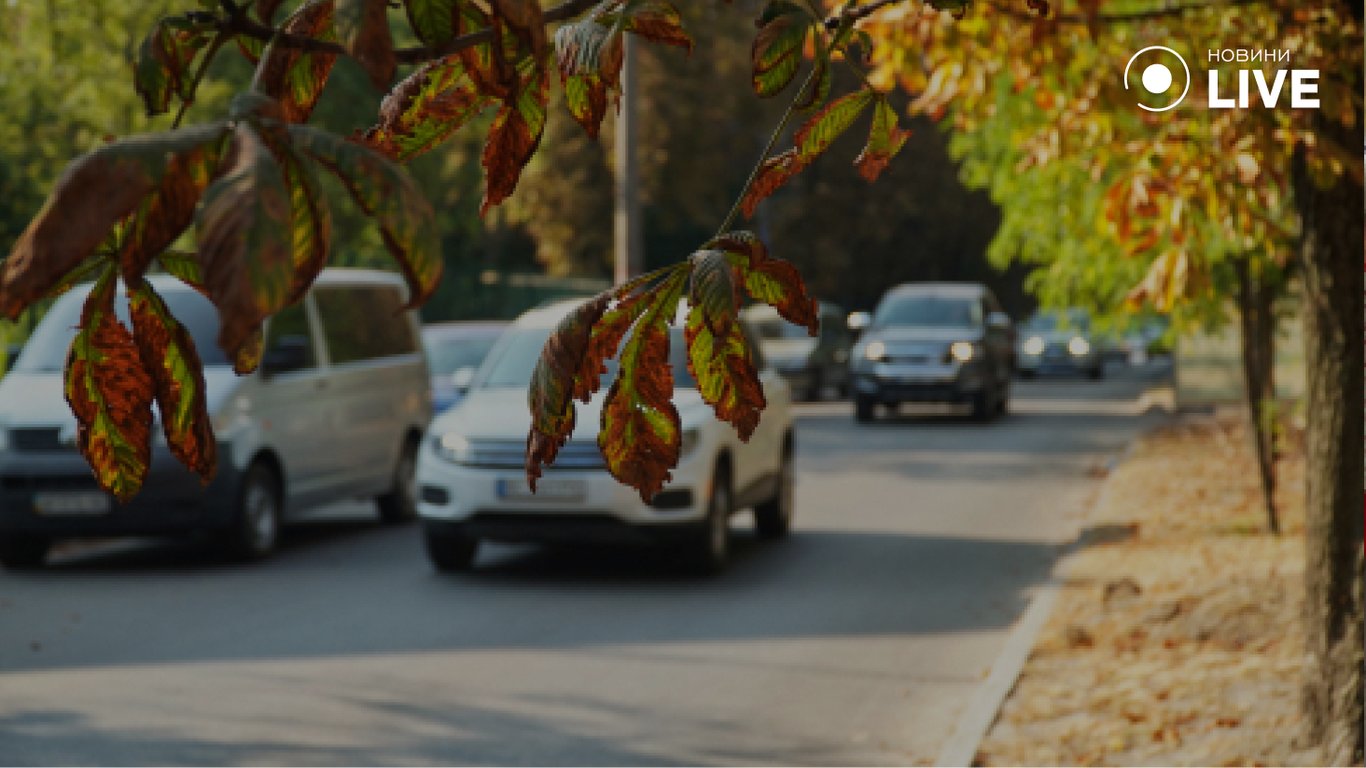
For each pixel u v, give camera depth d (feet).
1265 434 52.29
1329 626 25.66
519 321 54.60
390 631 40.32
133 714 31.83
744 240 5.79
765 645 38.40
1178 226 24.61
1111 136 27.71
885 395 112.98
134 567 51.88
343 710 32.07
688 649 37.96
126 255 4.03
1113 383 163.53
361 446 59.77
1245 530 53.16
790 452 58.03
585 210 175.32
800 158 6.42
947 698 32.96
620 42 6.03
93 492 50.01
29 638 39.83
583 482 46.70
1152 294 24.76
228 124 4.15
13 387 51.80
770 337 141.08
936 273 215.10
